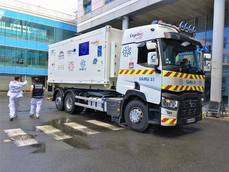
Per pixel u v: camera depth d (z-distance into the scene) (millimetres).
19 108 15953
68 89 14156
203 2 20031
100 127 10234
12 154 6602
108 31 10812
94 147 7387
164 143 8039
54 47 15422
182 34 9289
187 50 9406
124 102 10055
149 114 9203
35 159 6250
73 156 6527
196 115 9508
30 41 43156
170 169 5766
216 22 16922
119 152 6957
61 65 14531
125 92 9891
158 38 8734
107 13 26172
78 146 7453
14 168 5648
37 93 12125
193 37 9984
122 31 11164
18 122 10953
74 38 13297
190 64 9438
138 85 9375
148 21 25406
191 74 9281
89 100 12289
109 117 12703
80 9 32875
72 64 13430
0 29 39906
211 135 9398
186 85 9062
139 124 9461
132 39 9703
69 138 8352
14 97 11500
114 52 10688
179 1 19969
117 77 10523
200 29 23375
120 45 10883
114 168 5754
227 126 11562
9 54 41000
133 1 22641
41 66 44562
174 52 8977
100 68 11180
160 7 21406
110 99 10844
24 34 42500
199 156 6754
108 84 10938
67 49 13953
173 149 7379
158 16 23875
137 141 8180
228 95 19906
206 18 22844
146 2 21297
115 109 10477
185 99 9039
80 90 13477
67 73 13891
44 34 44656
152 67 8883
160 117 8703
